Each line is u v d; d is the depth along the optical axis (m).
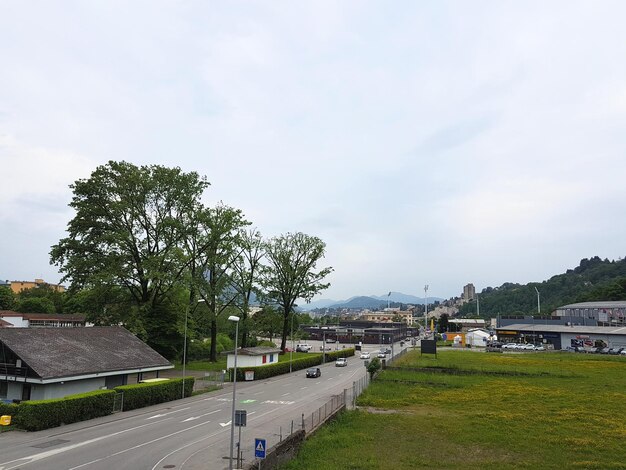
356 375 67.94
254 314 91.94
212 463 22.98
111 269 57.12
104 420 33.41
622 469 23.28
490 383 51.84
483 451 26.39
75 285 57.88
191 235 68.56
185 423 32.66
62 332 41.75
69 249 59.66
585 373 59.78
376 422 33.50
